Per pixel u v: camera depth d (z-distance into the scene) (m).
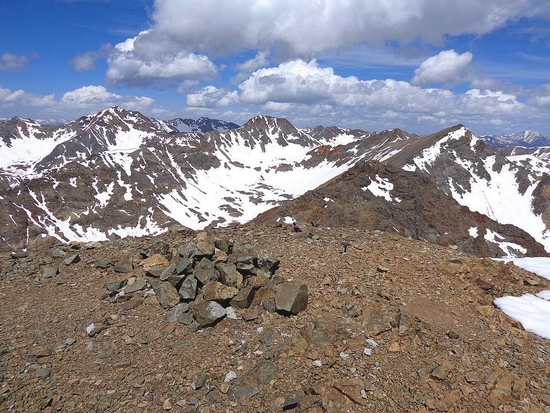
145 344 9.88
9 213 180.00
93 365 9.22
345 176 143.00
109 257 14.59
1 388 8.48
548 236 193.38
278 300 10.72
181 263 11.92
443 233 123.19
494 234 129.00
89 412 8.02
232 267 11.75
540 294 12.75
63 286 12.80
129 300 11.64
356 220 121.88
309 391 8.12
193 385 8.52
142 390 8.50
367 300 11.23
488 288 12.80
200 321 10.35
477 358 9.30
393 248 15.41
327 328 9.83
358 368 8.73
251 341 9.76
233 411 7.93
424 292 12.03
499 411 7.98
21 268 14.34
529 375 8.91
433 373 8.58
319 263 13.55
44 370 9.02
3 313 11.34
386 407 7.87
